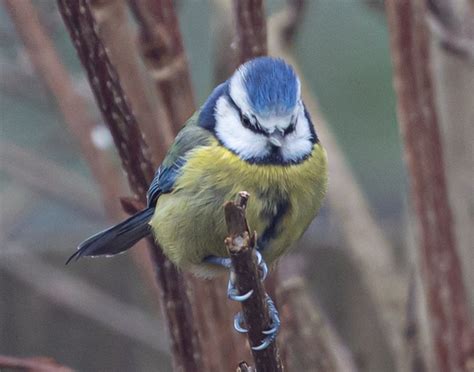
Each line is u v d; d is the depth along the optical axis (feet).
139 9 25.64
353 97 52.44
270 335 20.57
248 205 25.82
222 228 26.14
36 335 44.62
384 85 52.24
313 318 29.71
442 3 30.89
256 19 26.61
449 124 34.35
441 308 26.53
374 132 51.93
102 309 42.14
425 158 26.45
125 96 23.88
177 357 25.00
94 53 23.36
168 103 26.55
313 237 43.50
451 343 26.55
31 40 31.94
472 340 26.58
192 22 45.98
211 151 26.23
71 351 44.62
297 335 29.53
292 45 34.47
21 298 44.52
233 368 26.22
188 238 26.53
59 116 38.29
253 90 26.22
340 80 52.60
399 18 26.40
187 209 26.27
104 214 38.04
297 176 26.08
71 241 44.98
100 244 27.66
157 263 25.27
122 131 24.03
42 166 40.86
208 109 27.22
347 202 33.88
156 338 41.96
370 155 51.65
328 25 52.42
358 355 37.27
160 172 26.89
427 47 26.58
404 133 26.55
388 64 52.37
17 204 43.78
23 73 41.60
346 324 42.80
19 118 46.44
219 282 26.84
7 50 44.27
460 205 33.96
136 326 42.19
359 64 52.60
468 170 34.09
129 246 28.25
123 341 44.65
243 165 25.90
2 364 23.47
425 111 26.48
